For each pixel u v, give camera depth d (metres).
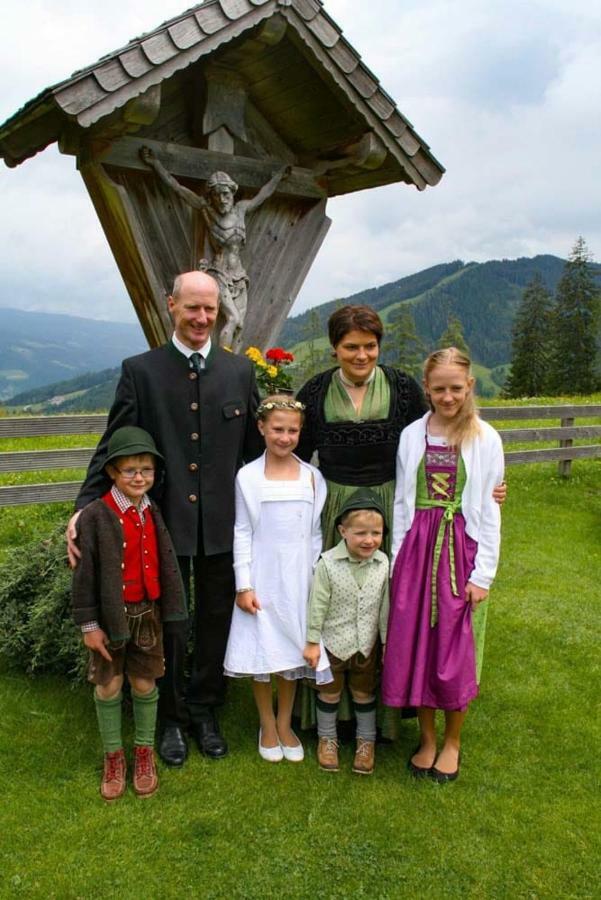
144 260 3.93
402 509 2.82
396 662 2.72
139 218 4.01
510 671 3.82
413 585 2.74
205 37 3.40
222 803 2.66
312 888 2.28
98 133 3.54
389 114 4.00
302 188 4.38
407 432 2.83
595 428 8.87
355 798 2.72
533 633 4.32
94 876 2.29
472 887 2.31
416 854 2.44
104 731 2.68
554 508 7.90
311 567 2.88
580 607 4.83
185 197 3.90
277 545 2.82
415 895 2.27
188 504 2.77
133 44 3.22
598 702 3.51
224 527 2.84
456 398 2.69
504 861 2.42
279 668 2.79
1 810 2.57
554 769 2.96
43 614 3.37
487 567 2.72
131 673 2.66
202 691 3.02
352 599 2.79
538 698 3.52
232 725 3.21
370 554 2.78
